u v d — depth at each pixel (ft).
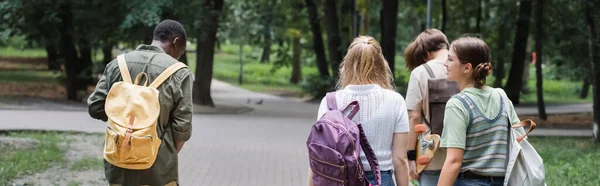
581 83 153.79
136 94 15.06
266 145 46.75
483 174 13.17
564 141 56.49
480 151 13.21
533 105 111.86
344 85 14.24
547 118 85.76
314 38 116.88
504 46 114.11
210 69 83.76
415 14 150.92
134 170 15.23
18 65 156.15
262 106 98.94
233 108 87.25
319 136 13.15
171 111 15.56
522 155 13.12
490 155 13.14
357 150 12.92
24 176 29.81
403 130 13.87
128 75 15.56
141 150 14.80
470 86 13.57
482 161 13.15
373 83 14.02
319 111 14.17
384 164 13.71
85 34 79.61
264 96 128.47
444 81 16.48
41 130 48.88
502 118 13.25
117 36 79.20
